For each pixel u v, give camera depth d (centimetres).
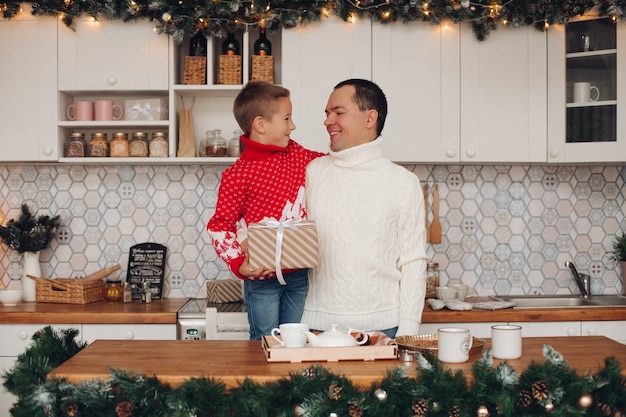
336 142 254
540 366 175
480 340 213
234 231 257
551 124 380
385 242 250
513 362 194
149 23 377
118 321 351
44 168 414
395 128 379
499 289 421
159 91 388
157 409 171
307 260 231
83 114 385
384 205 249
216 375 178
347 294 248
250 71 392
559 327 359
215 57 402
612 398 175
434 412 172
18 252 395
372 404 169
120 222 415
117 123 381
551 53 379
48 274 414
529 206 421
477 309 362
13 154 377
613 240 422
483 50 379
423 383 173
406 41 378
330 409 169
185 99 408
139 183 415
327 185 256
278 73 408
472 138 380
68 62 377
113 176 415
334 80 376
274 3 369
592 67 376
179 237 415
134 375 173
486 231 421
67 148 385
